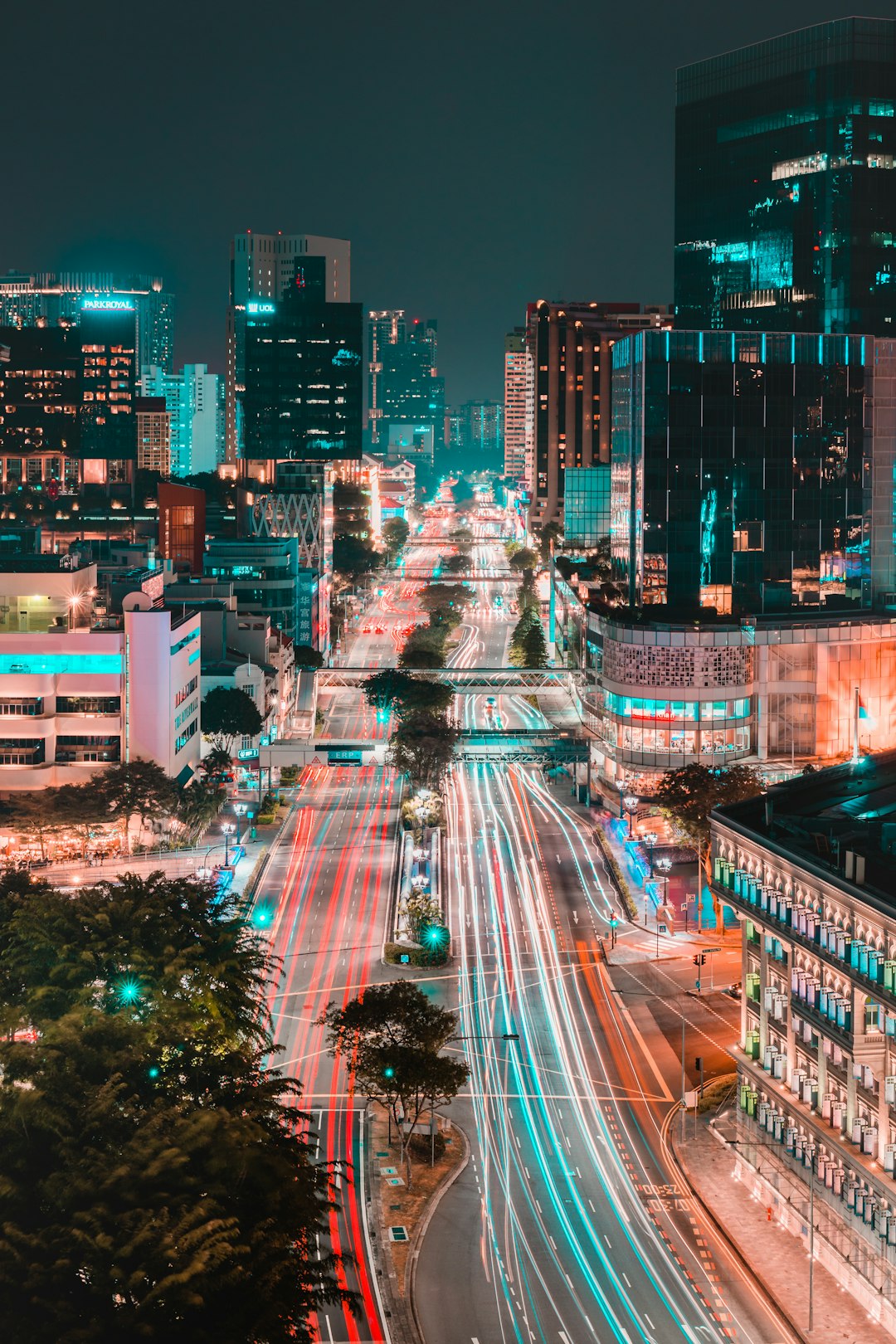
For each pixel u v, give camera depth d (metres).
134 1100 119.12
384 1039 157.25
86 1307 97.25
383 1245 134.12
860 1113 129.62
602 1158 153.62
